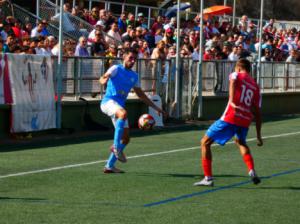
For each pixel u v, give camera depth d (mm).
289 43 73312
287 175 25469
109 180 23703
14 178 23797
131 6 70250
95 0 59750
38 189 21859
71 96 39531
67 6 53906
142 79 43500
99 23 53844
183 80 47094
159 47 45625
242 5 111625
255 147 34156
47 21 50875
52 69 37625
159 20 59281
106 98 25359
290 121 50500
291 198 21031
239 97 22266
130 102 42906
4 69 34125
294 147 34281
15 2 55938
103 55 44156
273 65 58438
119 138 24641
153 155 30391
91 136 37688
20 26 45938
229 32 66500
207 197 21000
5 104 34406
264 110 57250
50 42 41844
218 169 26641
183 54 49812
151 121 26578
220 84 51906
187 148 33000
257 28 72938
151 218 17984
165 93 45750
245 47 64125
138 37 52406
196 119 48562
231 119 22312
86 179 23812
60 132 38000
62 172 25219
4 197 20500
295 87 62031
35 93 36219
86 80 40562
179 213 18641
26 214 18219
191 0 101750
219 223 17594
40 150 31484
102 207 19250
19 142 34250
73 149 32062
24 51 38000
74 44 44719
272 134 40562
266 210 19234
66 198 20453
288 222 17859
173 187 22594
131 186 22625
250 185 23250
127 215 18281
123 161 24844
